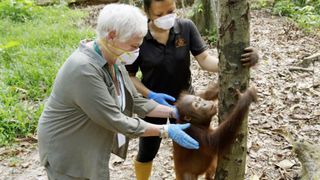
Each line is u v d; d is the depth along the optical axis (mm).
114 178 4379
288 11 11328
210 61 3207
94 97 2352
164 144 5000
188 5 13250
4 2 11578
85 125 2537
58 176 2674
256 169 4230
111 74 2578
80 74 2330
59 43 8656
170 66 3143
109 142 2643
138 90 3195
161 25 2887
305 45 8414
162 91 3248
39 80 6781
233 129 2520
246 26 2531
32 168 4699
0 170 4652
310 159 3162
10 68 7273
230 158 2828
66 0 14258
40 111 5660
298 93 6043
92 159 2584
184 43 3145
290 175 4047
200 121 2814
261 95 6074
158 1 2807
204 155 2971
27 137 5309
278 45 8508
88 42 2498
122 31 2246
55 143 2588
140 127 2520
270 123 5242
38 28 9977
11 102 5926
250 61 2564
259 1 12781
